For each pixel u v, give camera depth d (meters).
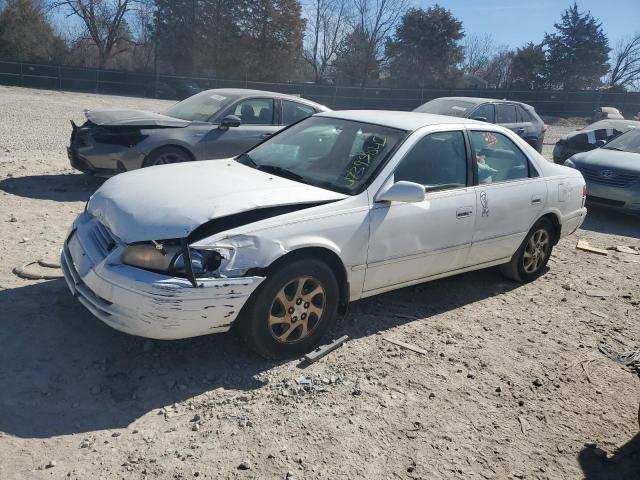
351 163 4.36
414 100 37.34
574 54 58.41
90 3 48.91
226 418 3.20
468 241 4.83
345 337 4.16
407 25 54.84
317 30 52.00
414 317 4.75
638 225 9.18
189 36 48.44
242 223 3.63
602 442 3.36
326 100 37.06
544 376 4.01
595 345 4.58
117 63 52.16
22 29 44.75
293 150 4.79
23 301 4.26
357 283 4.13
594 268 6.61
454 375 3.89
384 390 3.62
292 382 3.59
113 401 3.28
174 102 32.31
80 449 2.87
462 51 56.62
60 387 3.34
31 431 2.96
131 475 2.72
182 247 3.28
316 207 3.86
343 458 2.96
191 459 2.86
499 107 12.84
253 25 48.97
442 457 3.06
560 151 13.12
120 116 7.88
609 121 13.80
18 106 20.95
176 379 3.53
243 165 4.71
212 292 3.33
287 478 2.78
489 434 3.30
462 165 4.84
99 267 3.42
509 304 5.26
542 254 5.87
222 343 3.99
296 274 3.70
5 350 3.62
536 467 3.08
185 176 4.18
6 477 2.62
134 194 3.80
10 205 6.91
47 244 5.55
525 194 5.31
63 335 3.86
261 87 36.88
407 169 4.39
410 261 4.41
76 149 7.73
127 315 3.31
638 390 3.96
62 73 34.84
